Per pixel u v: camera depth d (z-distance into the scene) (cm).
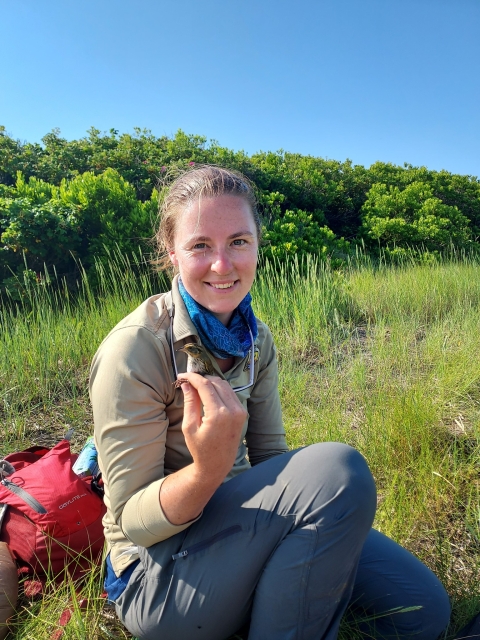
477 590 188
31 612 173
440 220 1350
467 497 241
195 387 132
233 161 1190
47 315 472
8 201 663
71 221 684
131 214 712
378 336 464
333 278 651
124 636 173
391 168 1758
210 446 125
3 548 190
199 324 156
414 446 276
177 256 158
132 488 142
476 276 701
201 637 143
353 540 136
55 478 200
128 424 143
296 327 505
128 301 528
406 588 167
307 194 1324
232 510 141
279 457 149
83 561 196
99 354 154
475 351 409
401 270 784
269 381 189
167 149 1131
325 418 310
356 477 137
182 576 141
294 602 135
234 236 152
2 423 328
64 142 1113
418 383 346
